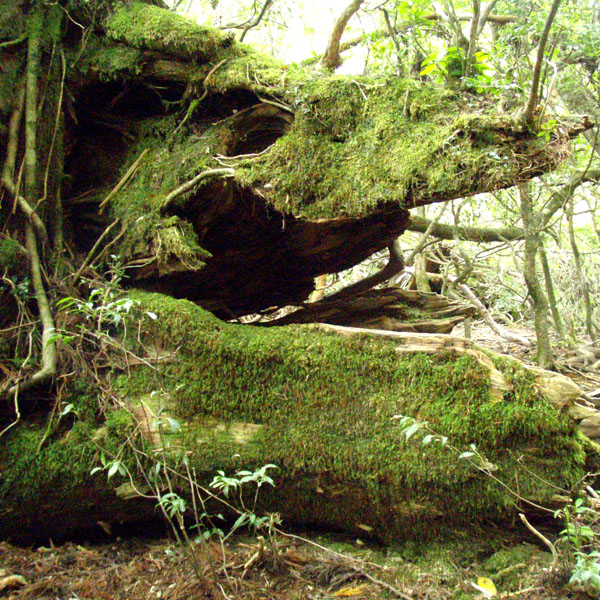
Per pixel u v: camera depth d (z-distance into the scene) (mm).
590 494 2371
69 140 3102
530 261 4453
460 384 2215
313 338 2361
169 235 2715
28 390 2408
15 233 2729
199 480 2291
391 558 2244
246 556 2207
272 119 2990
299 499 2324
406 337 2318
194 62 2904
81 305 2312
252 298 3869
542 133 2184
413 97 2455
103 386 2410
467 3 4371
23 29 2844
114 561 2270
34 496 2277
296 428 2285
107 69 2938
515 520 2240
